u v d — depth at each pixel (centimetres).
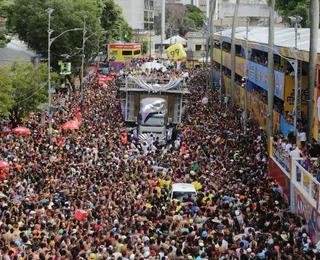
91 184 3159
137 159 3988
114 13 11338
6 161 3478
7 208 2620
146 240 2222
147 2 18088
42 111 5212
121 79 6494
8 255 2038
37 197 2877
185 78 6512
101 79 8519
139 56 11806
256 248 2173
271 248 2148
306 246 2191
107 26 11256
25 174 3284
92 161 3725
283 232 2334
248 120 5569
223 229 2397
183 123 5591
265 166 3728
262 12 14600
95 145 4344
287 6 8962
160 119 5241
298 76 4350
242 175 3462
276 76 4775
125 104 5594
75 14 7919
